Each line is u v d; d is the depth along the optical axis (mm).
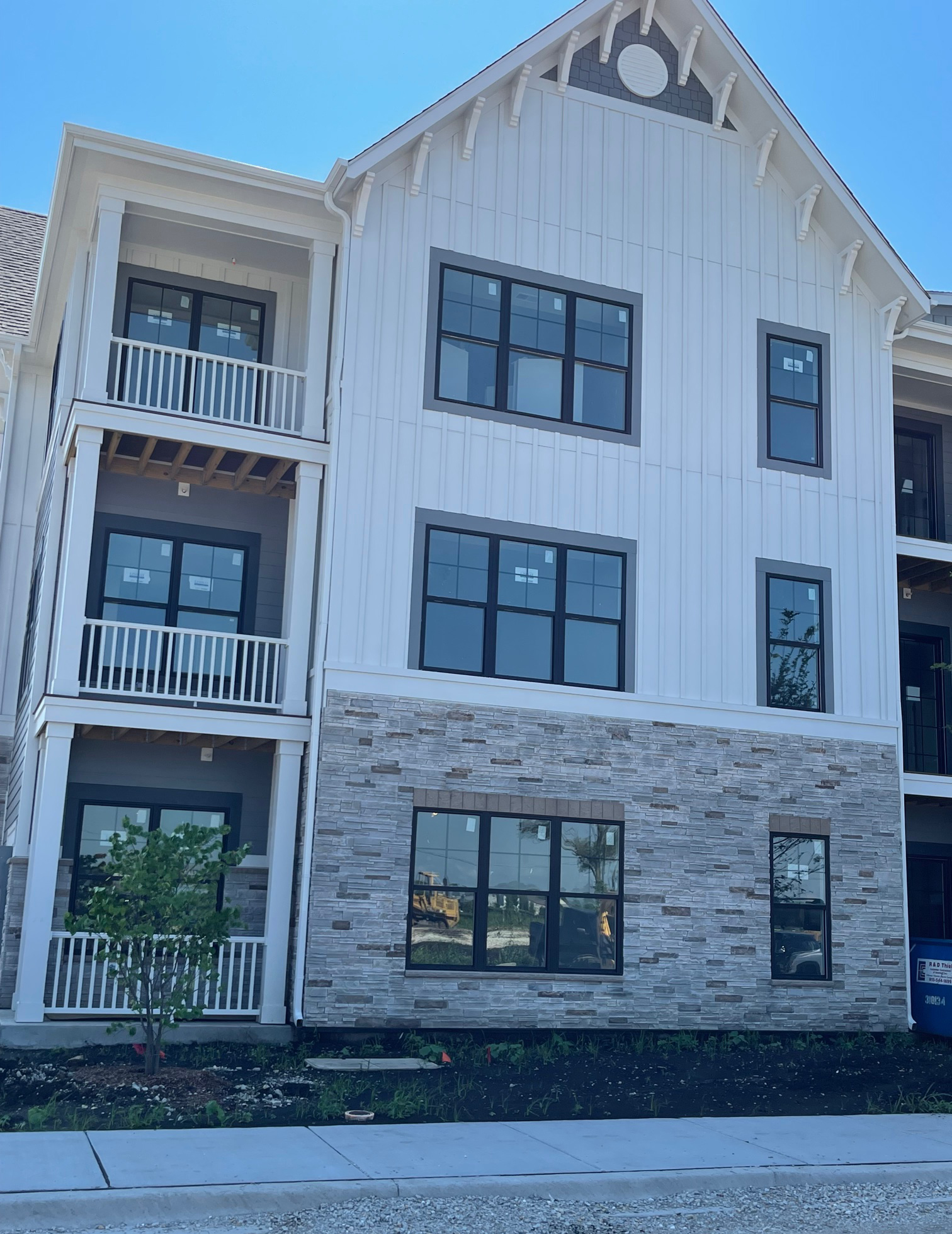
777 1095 13227
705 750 17641
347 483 16344
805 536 18891
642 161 18828
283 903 15555
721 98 19391
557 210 18109
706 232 19078
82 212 17125
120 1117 10562
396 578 16406
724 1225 8336
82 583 15500
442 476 16859
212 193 16641
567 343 17891
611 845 16938
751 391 18938
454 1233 7891
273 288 18750
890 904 18359
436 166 17469
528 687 16766
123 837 17328
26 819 17000
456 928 15930
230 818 17891
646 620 17625
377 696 16016
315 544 16703
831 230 19875
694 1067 14758
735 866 17500
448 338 17250
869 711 18859
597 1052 15461
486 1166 9375
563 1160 9695
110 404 15828
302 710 16172
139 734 16406
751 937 17391
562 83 18359
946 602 22781
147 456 16672
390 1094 12172
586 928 16594
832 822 18234
